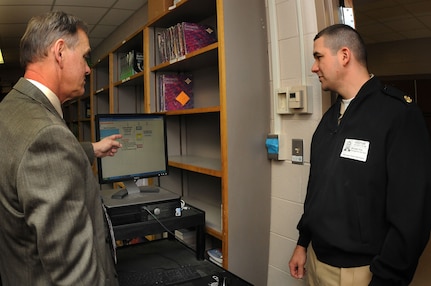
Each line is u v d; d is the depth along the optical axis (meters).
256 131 1.62
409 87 5.41
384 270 0.99
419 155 0.99
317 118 1.48
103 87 3.89
